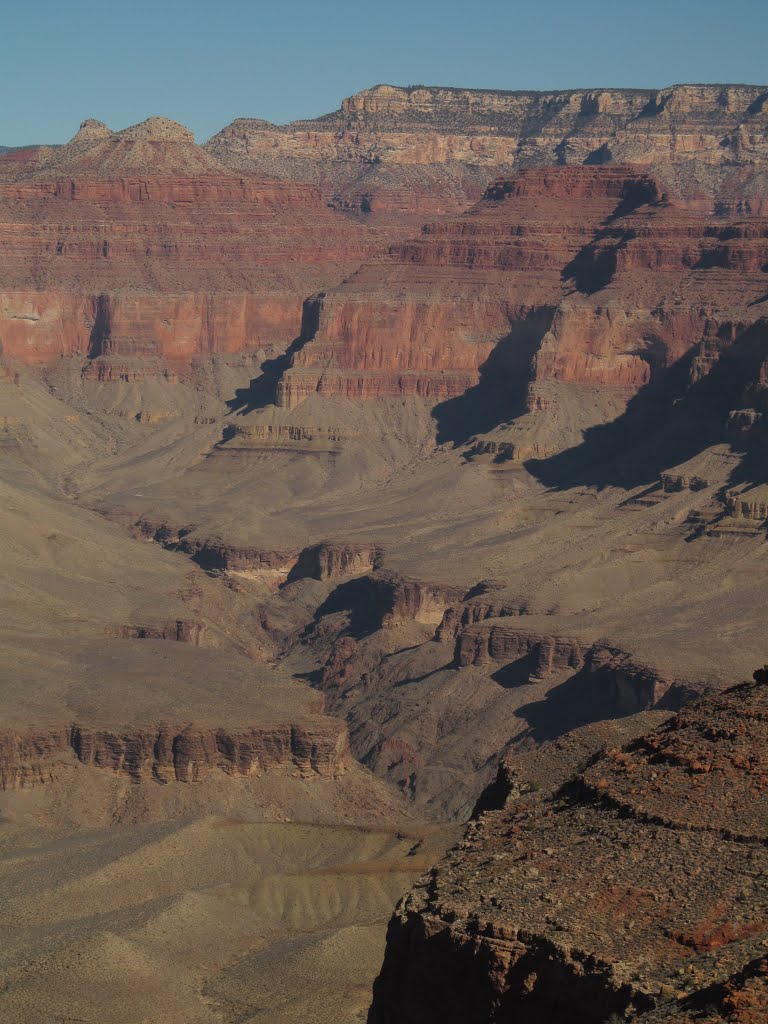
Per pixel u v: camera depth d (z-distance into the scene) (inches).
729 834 2785.4
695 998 2315.5
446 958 2696.9
